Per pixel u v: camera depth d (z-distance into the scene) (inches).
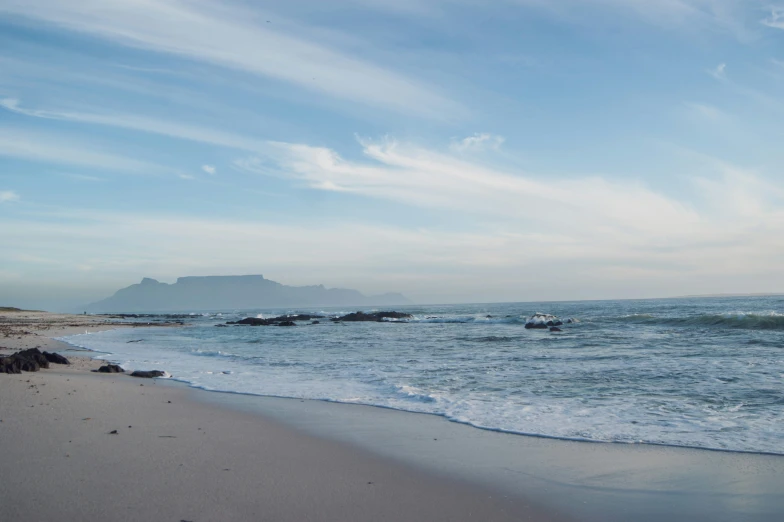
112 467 252.4
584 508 214.5
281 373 645.9
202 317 4097.0
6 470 243.1
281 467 264.1
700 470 258.7
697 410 389.7
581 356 767.7
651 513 209.3
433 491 233.8
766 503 216.7
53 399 416.2
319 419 382.9
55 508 199.6
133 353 965.8
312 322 2488.9
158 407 414.6
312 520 198.1
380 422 371.9
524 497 226.8
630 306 4234.7
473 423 364.2
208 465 262.7
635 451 293.0
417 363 725.9
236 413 403.2
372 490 233.8
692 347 851.4
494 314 3334.2
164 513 198.7
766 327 1208.8
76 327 2107.5
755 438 312.3
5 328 1839.3
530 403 427.5
